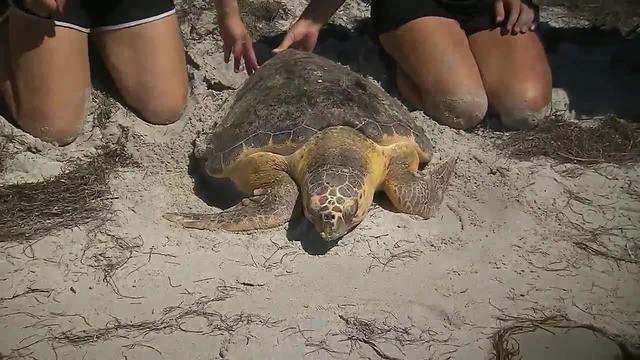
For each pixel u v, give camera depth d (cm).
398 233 192
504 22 231
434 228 194
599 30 271
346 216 183
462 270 183
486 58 229
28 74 209
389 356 165
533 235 193
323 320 171
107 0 216
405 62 231
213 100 230
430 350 167
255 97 208
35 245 186
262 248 188
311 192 185
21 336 167
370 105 203
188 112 228
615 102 237
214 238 189
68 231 189
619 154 218
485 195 204
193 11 262
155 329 169
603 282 182
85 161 212
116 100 226
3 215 192
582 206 202
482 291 179
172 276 180
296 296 176
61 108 211
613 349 167
